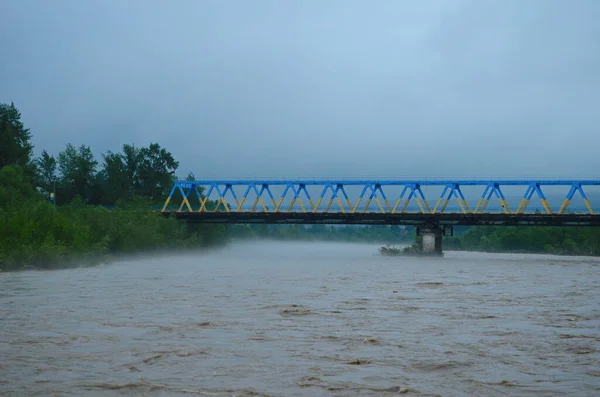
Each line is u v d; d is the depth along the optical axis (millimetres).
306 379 16547
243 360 18484
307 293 36250
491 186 87938
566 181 86125
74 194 113812
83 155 116500
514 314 28156
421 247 96875
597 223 85688
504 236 144750
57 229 62719
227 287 39625
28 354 19031
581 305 31703
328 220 93938
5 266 54094
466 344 21109
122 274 50781
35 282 42562
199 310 28453
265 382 16281
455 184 88938
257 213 91875
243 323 24812
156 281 43875
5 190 71938
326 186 91000
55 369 17281
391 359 18812
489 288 40938
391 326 24484
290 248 150375
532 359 19031
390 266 66625
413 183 89875
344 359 18750
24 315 26594
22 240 57812
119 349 19750
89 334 22203
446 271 58750
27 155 96125
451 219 89375
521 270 61844
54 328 23391
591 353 19906
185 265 65000
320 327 24078
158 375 16797
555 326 24891
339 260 80062
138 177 116500
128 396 15008
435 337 22266
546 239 139750
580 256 115188
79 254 61375
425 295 35969
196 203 118500
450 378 16844
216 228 109375
